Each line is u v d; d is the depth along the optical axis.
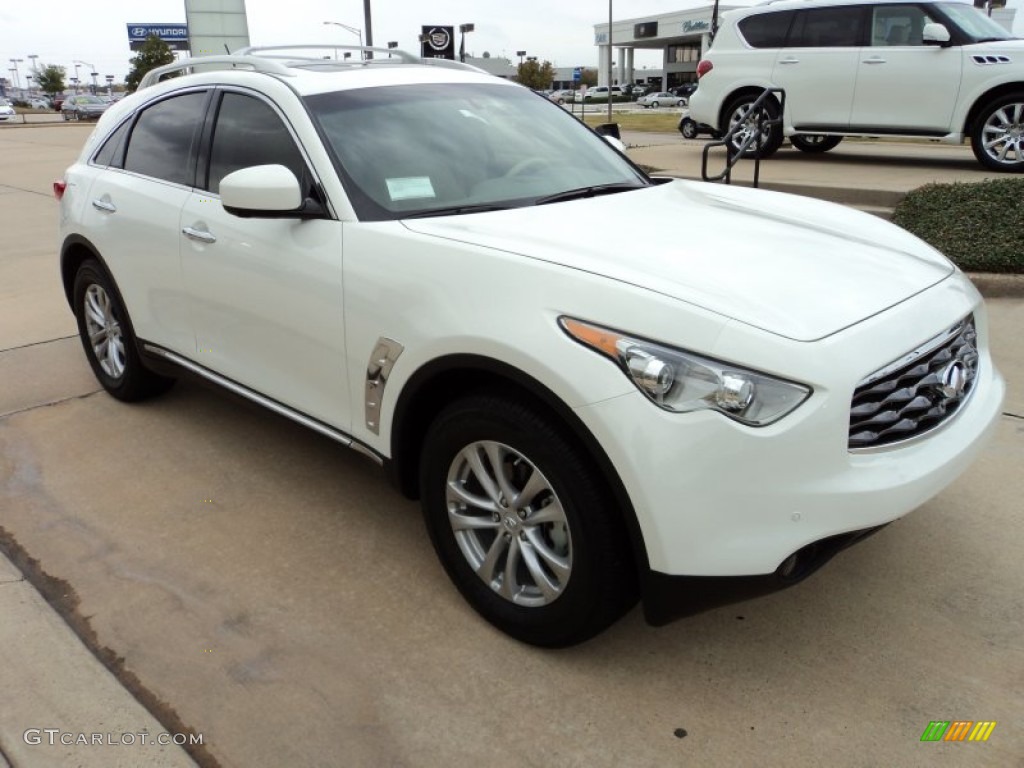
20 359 5.39
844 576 2.94
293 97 3.24
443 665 2.57
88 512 3.49
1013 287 5.62
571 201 3.14
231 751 2.26
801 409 2.06
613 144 4.00
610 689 2.45
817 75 9.95
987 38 9.05
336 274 2.86
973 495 3.43
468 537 2.72
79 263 4.64
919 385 2.31
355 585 2.97
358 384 2.88
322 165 3.03
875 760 2.19
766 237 2.77
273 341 3.22
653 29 79.25
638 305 2.20
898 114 9.56
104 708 2.41
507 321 2.34
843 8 9.73
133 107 4.32
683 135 16.42
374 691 2.46
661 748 2.24
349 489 3.65
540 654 2.61
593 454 2.19
